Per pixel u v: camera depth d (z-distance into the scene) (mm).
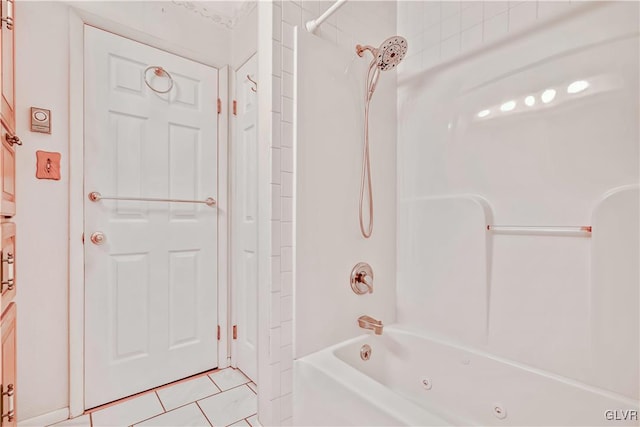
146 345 1742
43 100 1431
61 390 1469
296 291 1271
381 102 1632
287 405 1270
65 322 1483
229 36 2078
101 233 1593
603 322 1043
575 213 1116
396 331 1524
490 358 1238
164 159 1816
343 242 1437
